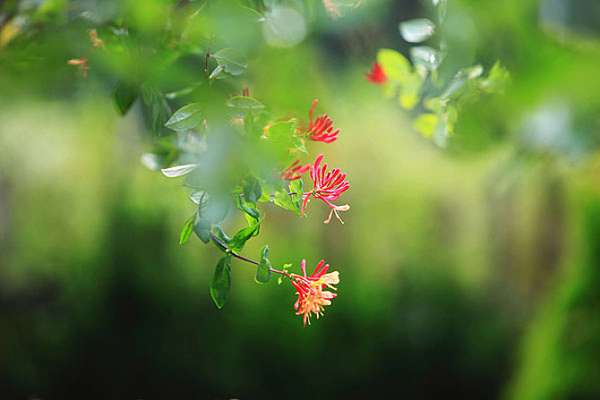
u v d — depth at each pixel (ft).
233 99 7.01
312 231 18.01
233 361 17.78
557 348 14.99
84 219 18.37
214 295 6.95
